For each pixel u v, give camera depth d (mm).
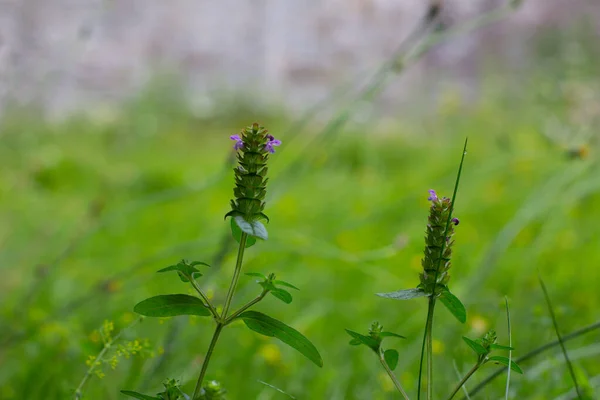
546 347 978
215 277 1227
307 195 2451
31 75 2277
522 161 2283
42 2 2721
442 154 3021
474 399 1074
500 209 2152
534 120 2779
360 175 2727
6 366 1201
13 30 2418
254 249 1529
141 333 1215
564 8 3652
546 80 2896
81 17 2859
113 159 3209
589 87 2574
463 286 1401
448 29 1645
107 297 1385
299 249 1502
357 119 2281
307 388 1164
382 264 1807
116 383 1139
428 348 862
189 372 1129
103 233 1996
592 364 1184
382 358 867
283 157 2785
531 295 1432
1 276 1754
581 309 1390
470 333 1184
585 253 1760
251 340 1230
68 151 2980
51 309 1463
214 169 2832
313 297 1577
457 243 1850
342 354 1263
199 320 1122
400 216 2160
